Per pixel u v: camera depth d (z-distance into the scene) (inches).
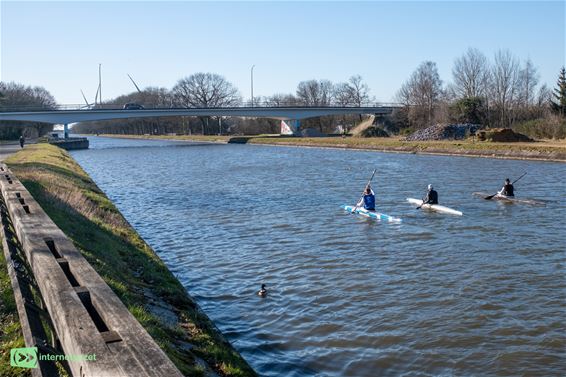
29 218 442.0
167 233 932.0
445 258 727.1
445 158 2345.0
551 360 433.4
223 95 5580.7
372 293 594.2
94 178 1857.8
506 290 593.6
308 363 438.0
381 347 464.1
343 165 2134.6
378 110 4434.1
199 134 6038.4
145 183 1680.6
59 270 270.2
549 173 1679.4
